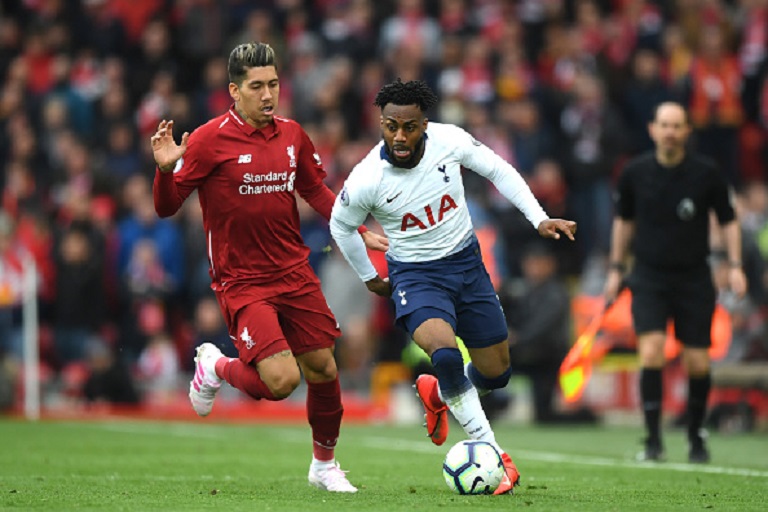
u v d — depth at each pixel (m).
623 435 49.12
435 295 26.42
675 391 57.28
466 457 26.05
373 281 27.39
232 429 51.47
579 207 61.94
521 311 54.03
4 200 63.81
